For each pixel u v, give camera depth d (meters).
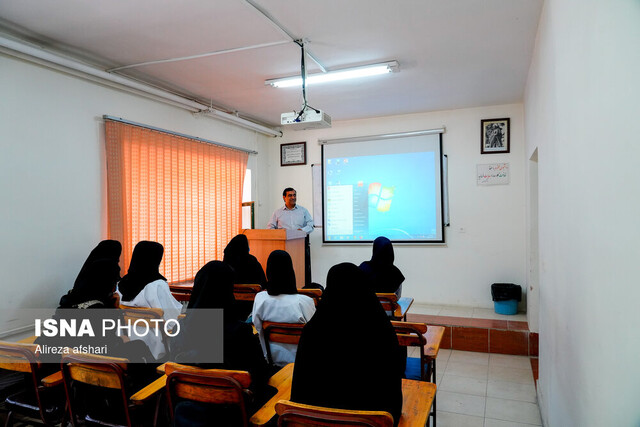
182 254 4.76
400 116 6.10
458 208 5.80
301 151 6.68
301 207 5.97
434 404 2.53
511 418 3.00
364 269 3.70
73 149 3.60
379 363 1.43
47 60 3.25
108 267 2.64
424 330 2.26
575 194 1.62
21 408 2.07
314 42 3.44
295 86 4.58
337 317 1.51
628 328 1.02
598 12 1.25
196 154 5.04
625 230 1.03
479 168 5.70
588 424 1.39
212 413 1.63
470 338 4.57
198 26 3.11
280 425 1.35
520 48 3.59
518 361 4.21
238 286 3.50
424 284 5.97
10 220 3.10
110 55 3.66
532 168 4.33
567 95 1.79
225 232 5.50
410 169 6.03
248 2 2.76
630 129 1.00
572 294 1.70
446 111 5.86
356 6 2.84
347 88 4.72
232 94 4.93
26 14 2.89
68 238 3.54
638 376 0.97
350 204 6.37
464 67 4.08
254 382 1.76
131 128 4.14
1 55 3.06
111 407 1.90
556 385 2.21
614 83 1.11
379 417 1.22
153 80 4.37
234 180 5.73
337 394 1.44
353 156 6.36
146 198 4.29
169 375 1.64
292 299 2.50
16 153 3.15
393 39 3.40
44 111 3.36
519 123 5.50
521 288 5.42
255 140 6.45
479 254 5.70
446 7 2.86
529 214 4.44
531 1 2.77
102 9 2.83
